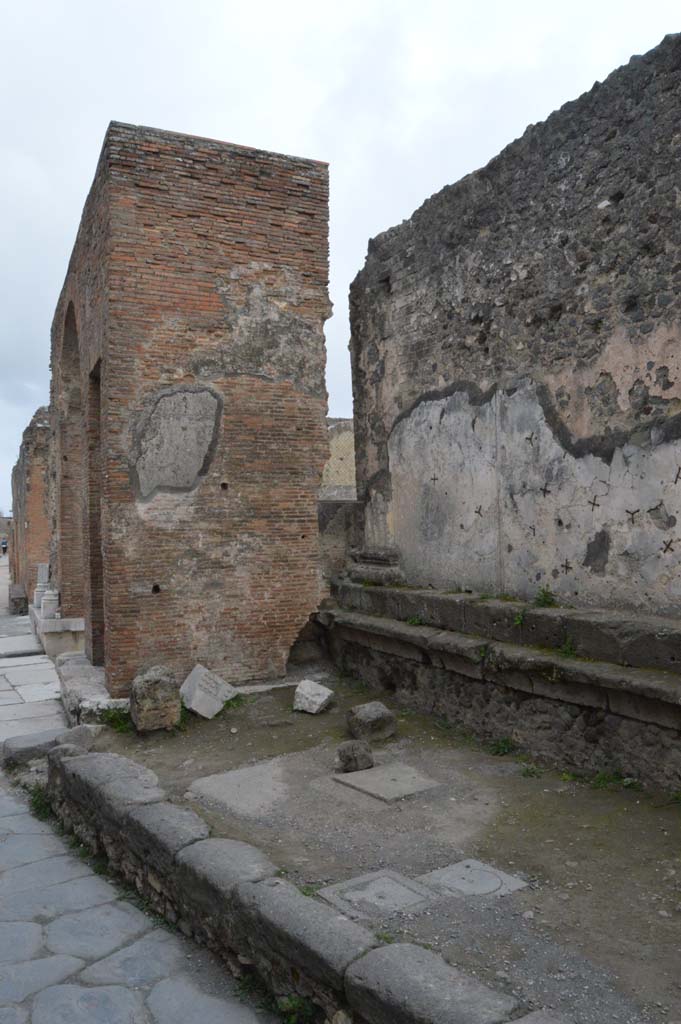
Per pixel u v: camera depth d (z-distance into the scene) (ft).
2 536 201.36
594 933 11.55
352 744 20.12
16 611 70.18
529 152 22.04
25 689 33.01
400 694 25.75
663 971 10.48
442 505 25.68
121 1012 11.25
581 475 20.34
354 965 9.78
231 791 18.84
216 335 27.32
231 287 27.58
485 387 23.70
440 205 25.55
